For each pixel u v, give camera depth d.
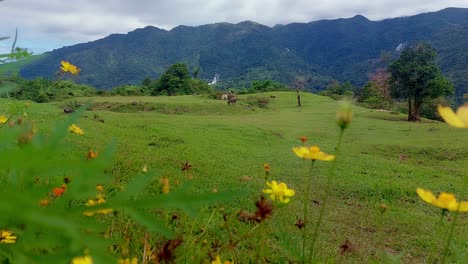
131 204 0.48
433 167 15.40
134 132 15.64
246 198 6.96
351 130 25.22
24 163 0.31
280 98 46.00
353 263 4.53
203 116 31.14
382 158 16.22
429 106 42.66
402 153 17.81
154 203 0.48
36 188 0.45
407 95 33.59
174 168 9.48
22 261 0.44
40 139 0.41
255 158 14.21
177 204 0.49
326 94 64.00
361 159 15.22
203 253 1.43
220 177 9.57
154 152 11.34
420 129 25.91
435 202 1.12
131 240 1.61
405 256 5.74
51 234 0.45
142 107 35.91
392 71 34.59
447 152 17.70
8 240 0.72
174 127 20.08
